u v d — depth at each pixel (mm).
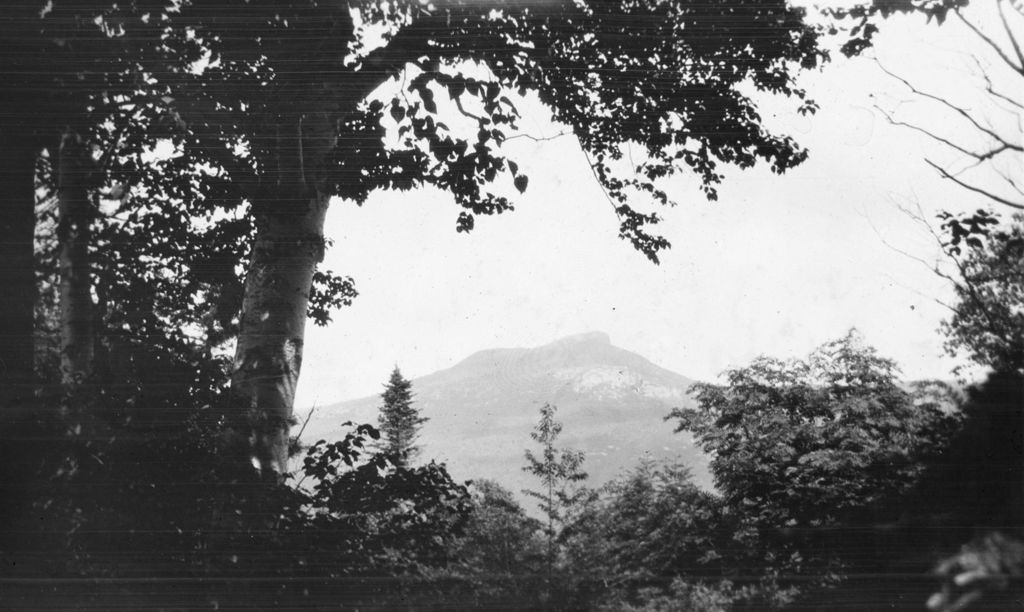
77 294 5785
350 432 5770
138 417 5578
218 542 5266
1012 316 5508
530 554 5336
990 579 4727
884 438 5434
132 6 5965
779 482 5332
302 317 6082
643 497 5398
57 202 5898
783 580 5051
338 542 5367
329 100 6188
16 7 5809
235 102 6164
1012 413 5273
